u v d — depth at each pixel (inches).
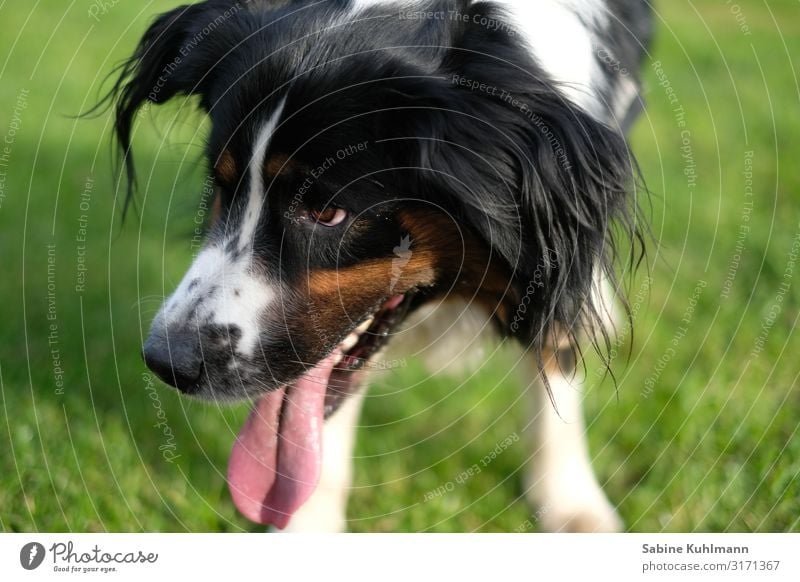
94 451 124.9
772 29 312.0
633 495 123.2
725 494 120.0
